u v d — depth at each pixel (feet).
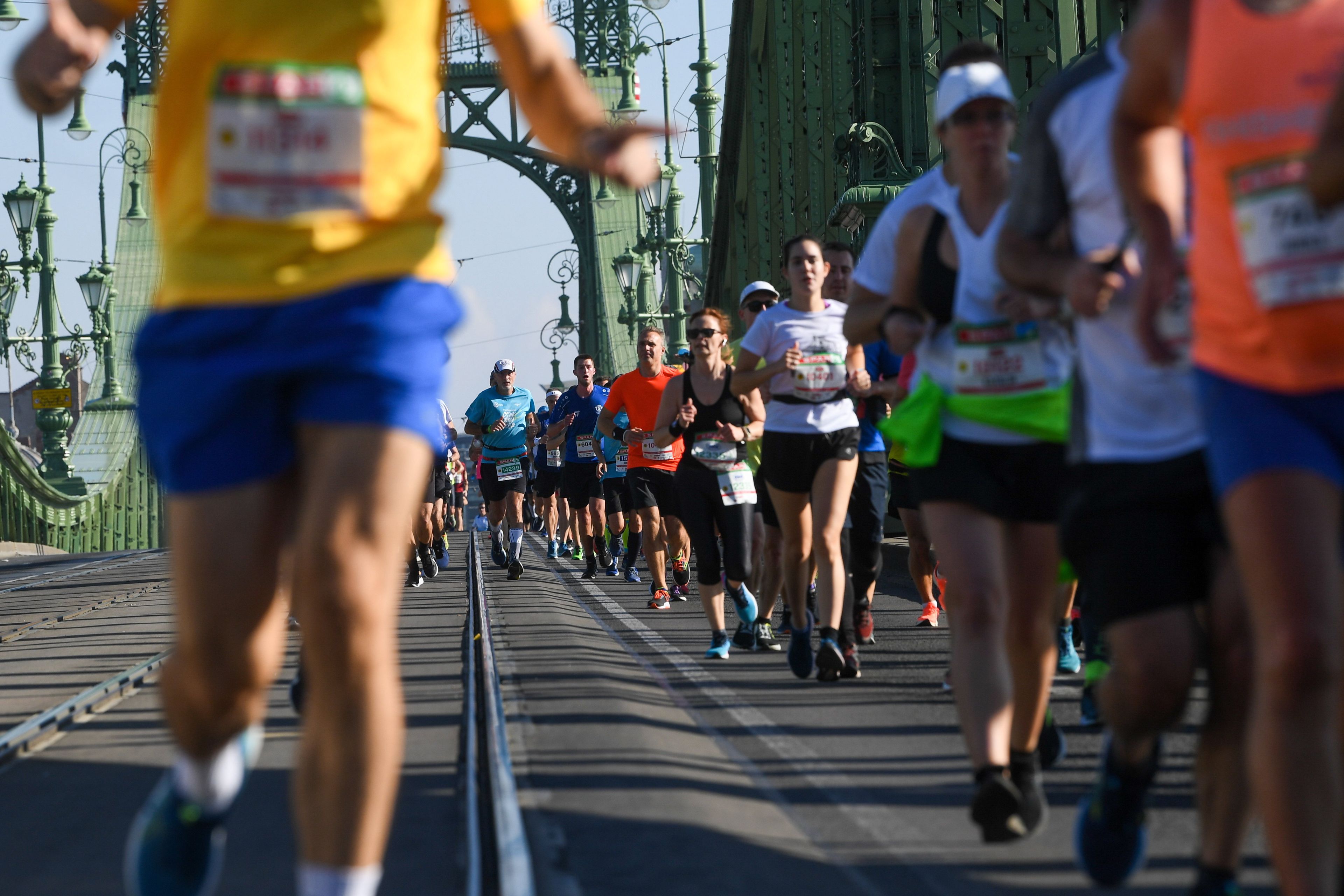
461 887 42.50
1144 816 38.73
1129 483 34.86
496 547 185.88
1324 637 27.86
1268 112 28.63
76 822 51.83
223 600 28.45
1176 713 35.04
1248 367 29.43
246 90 28.63
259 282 28.48
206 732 30.01
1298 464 28.55
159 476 29.55
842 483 79.92
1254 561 28.63
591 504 181.88
